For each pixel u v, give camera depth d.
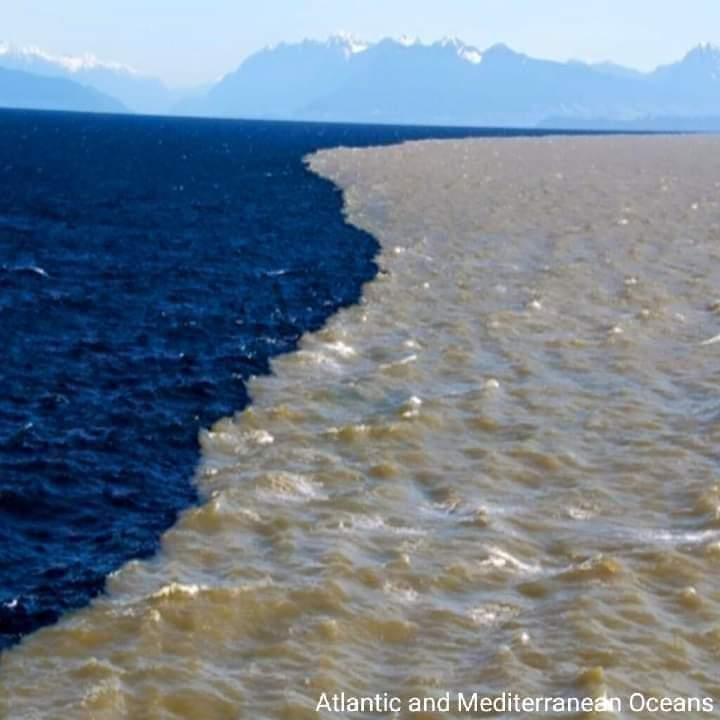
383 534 21.34
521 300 39.28
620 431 26.61
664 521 22.00
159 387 30.56
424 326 36.22
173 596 18.69
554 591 19.23
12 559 20.70
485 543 20.88
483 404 28.11
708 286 41.16
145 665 16.89
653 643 17.53
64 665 17.06
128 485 24.09
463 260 46.53
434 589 19.28
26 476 24.30
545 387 29.64
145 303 41.12
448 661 17.16
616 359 32.09
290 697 16.08
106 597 19.17
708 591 19.14
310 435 26.66
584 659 17.08
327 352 33.72
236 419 27.98
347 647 17.50
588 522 21.98
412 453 25.20
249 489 23.31
